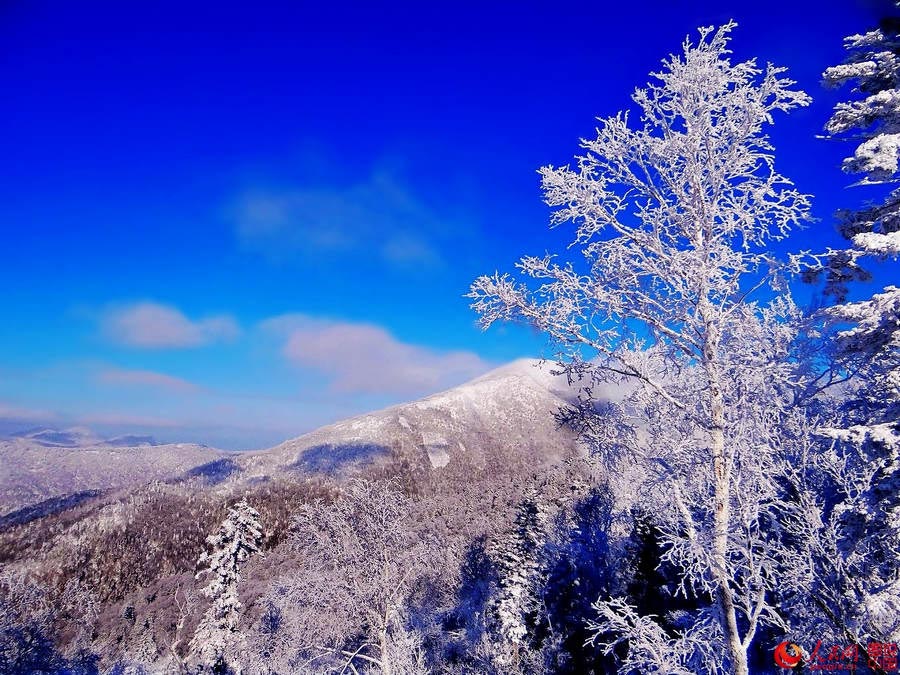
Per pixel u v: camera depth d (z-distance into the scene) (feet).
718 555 18.35
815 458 22.24
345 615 61.52
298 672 67.92
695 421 20.80
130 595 233.35
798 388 23.94
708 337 20.33
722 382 19.74
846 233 22.90
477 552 157.17
